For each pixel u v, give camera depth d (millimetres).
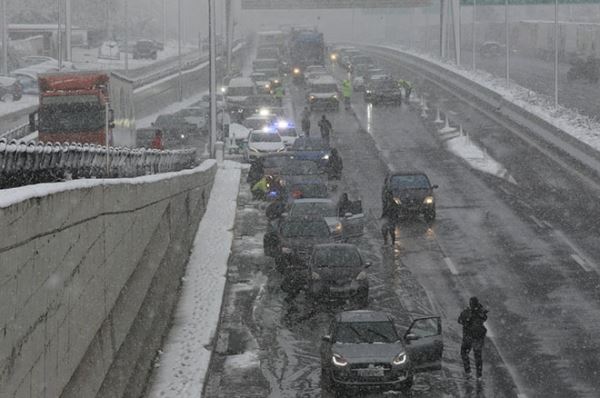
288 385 51031
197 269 74562
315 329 61719
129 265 45188
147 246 53094
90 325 34750
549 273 74375
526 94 177875
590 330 59969
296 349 57500
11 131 98562
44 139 96188
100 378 36875
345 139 154375
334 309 66062
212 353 54469
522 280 72625
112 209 39656
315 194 100062
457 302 67375
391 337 51469
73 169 38375
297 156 122500
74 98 96688
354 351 49875
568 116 147500
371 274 75688
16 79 180750
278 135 143875
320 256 68250
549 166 124875
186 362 51438
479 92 196625
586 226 91062
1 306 23219
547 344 57500
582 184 112500
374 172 125562
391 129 164125
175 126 168625
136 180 48125
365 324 52156
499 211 99375
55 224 28766
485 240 86500
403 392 49719
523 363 54188
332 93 190625
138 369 46688
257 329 61500
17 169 29641
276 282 74062
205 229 91062
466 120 171250
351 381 48938
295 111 192000
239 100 194125
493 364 54156
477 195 108250
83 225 33312
